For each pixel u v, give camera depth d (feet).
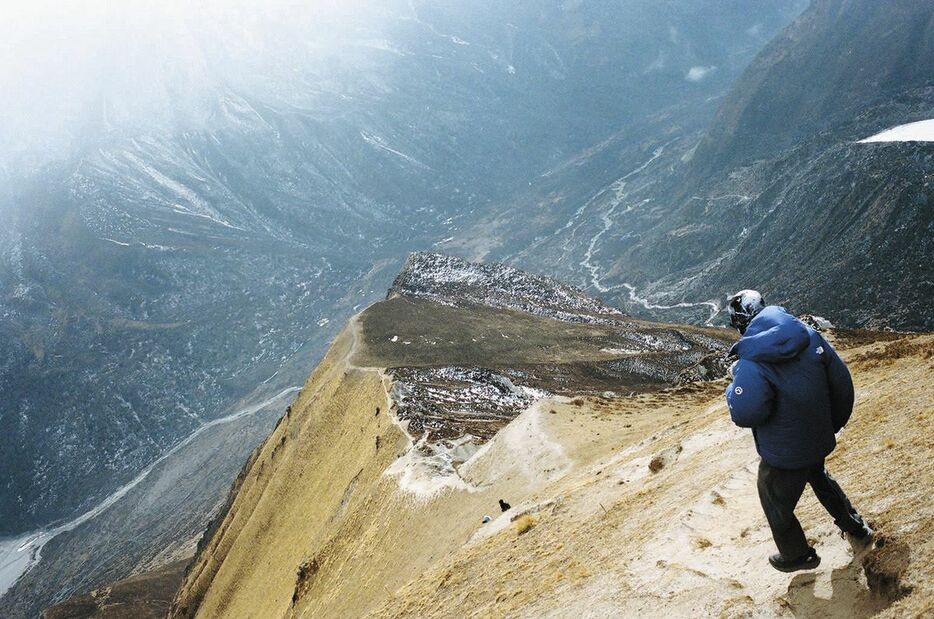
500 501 115.14
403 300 527.81
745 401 25.07
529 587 52.19
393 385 299.79
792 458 24.88
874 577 24.03
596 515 60.85
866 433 40.37
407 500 175.42
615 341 513.04
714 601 28.78
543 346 477.77
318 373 439.22
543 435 150.61
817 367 24.82
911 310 608.60
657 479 62.34
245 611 279.08
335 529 228.43
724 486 42.32
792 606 25.59
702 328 599.98
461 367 362.12
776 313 25.91
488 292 604.90
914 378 49.83
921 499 26.23
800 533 26.32
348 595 165.99
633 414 158.61
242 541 330.75
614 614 33.37
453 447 207.00
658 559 37.01
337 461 294.66
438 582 76.18
